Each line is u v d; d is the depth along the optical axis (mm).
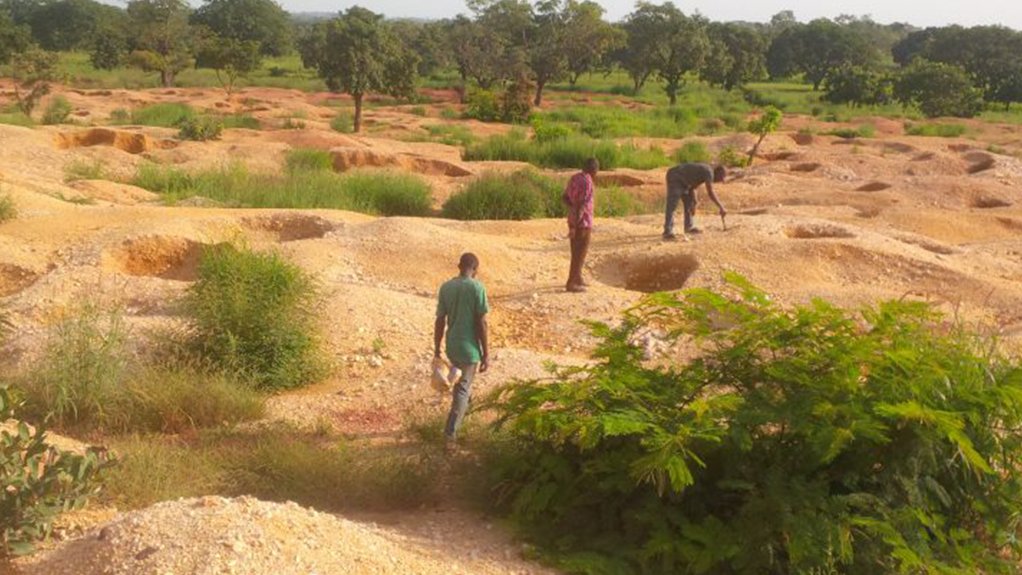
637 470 4703
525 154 28359
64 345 7094
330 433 6695
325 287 9539
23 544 4445
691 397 5367
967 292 10602
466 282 6211
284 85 65938
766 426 5184
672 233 12445
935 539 4898
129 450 5840
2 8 119938
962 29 92750
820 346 5250
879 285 10820
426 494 5590
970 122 52281
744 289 5766
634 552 4809
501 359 8000
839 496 4668
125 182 20469
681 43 70875
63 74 37719
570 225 10297
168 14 77062
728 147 30094
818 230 13141
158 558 4027
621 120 42250
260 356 7750
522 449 5688
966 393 5023
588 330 9320
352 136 31547
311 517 4551
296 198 17531
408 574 4359
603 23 74125
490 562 4762
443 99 62031
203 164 22891
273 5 106500
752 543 4641
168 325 8273
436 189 21328
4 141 22828
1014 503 5027
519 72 67875
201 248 11562
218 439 6453
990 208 18828
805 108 61031
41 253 11031
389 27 42500
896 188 20359
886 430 4840
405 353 8484
